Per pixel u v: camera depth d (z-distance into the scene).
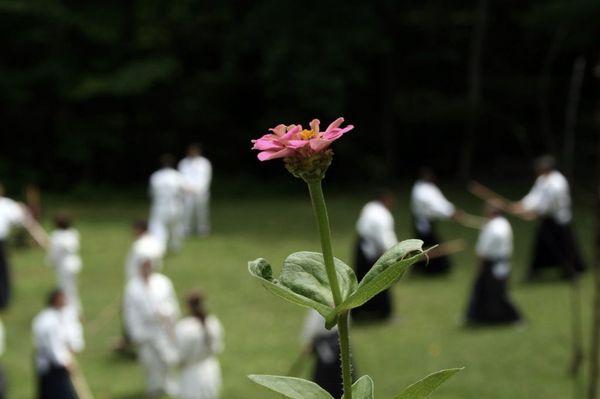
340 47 21.80
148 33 23.94
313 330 8.55
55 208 20.56
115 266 15.49
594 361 4.90
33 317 12.93
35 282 14.59
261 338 11.69
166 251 16.44
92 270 15.25
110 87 22.16
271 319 12.52
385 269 1.23
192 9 23.78
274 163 23.59
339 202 21.08
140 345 9.88
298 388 1.26
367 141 24.59
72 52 23.28
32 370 10.84
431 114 24.50
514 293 13.39
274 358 10.90
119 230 18.16
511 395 9.31
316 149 1.17
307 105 22.14
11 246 16.86
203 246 16.83
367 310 12.30
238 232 17.94
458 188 22.83
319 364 8.48
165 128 23.78
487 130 24.34
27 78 22.55
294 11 21.97
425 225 14.73
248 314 12.80
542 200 13.77
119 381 10.51
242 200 21.73
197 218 18.30
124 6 23.61
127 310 9.96
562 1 20.31
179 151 23.86
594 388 4.94
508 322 11.83
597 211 4.77
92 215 19.75
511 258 15.49
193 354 8.72
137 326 9.90
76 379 9.09
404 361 10.63
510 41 24.94
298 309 12.96
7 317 12.91
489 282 11.87
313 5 21.92
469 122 23.34
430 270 14.64
